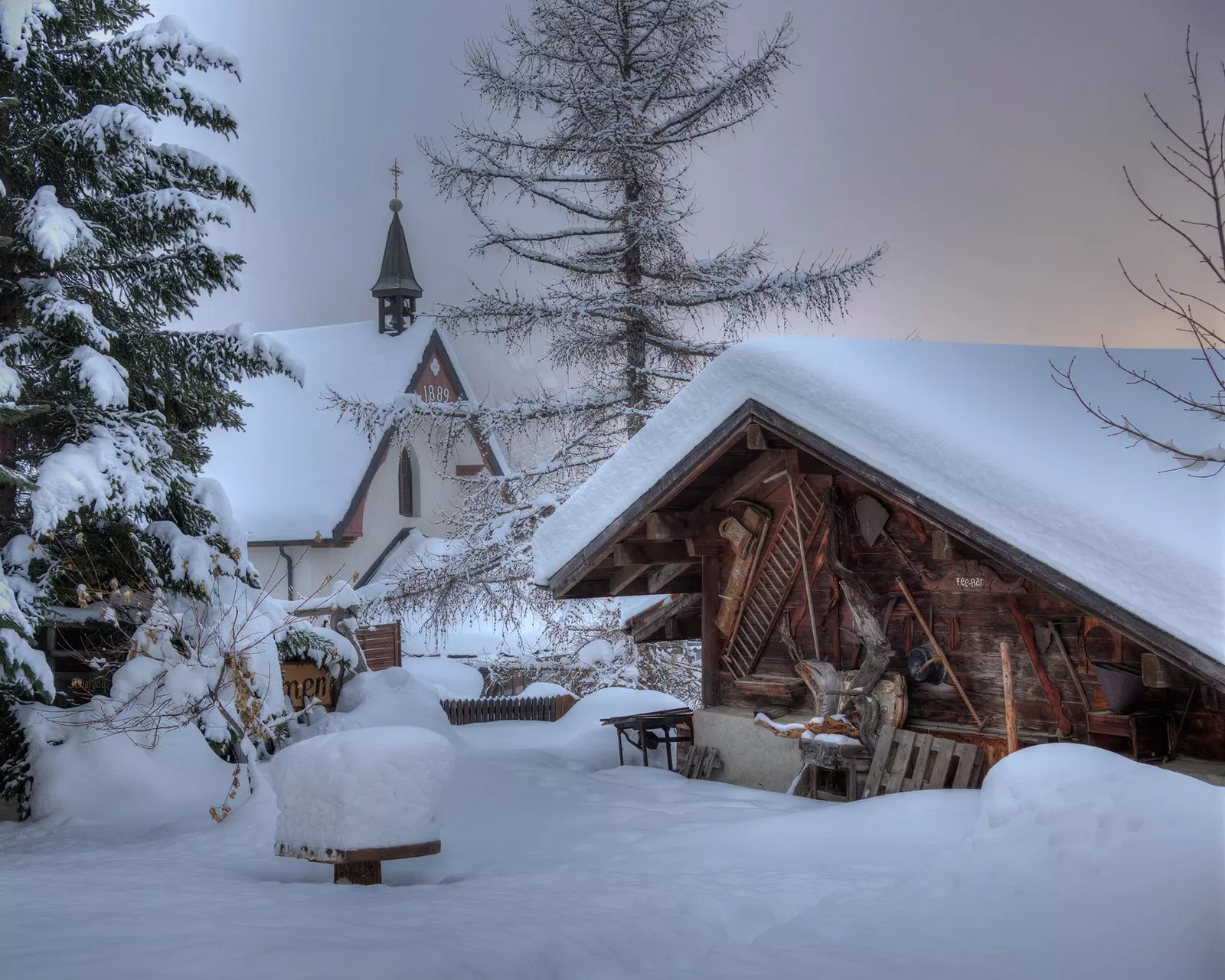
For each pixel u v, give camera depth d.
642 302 20.47
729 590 11.36
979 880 5.50
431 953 4.56
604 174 20.75
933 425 7.83
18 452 12.67
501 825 9.02
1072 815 5.67
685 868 6.88
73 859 8.21
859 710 9.58
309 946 4.66
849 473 8.38
